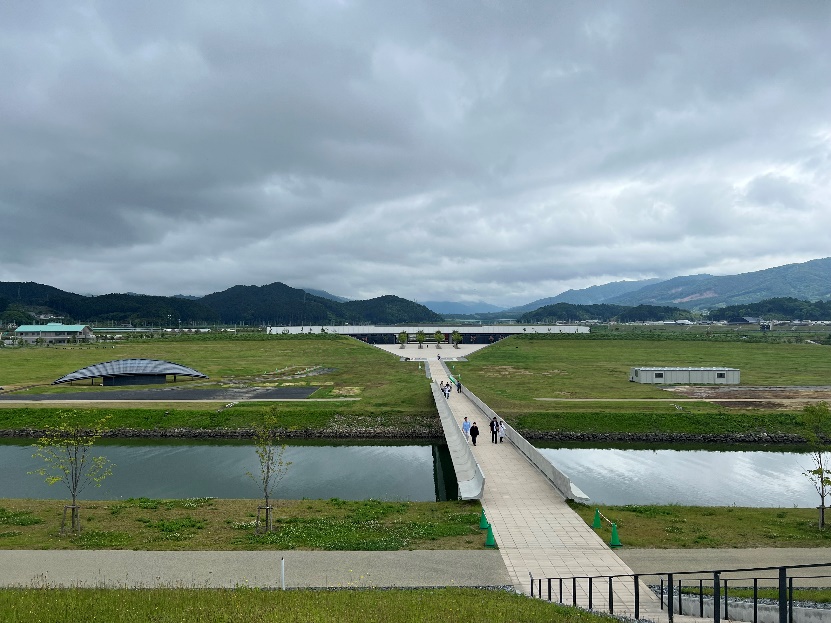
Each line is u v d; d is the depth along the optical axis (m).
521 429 60.72
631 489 43.22
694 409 65.94
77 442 35.38
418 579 22.30
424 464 51.81
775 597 20.12
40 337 170.25
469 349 158.25
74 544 26.48
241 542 26.83
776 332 195.62
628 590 21.53
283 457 53.91
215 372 101.94
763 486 44.19
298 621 15.20
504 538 27.09
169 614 15.73
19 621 15.09
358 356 126.31
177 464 50.81
